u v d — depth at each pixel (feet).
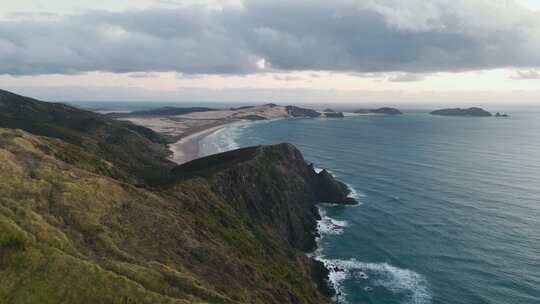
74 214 135.85
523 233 342.23
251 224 291.38
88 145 459.32
